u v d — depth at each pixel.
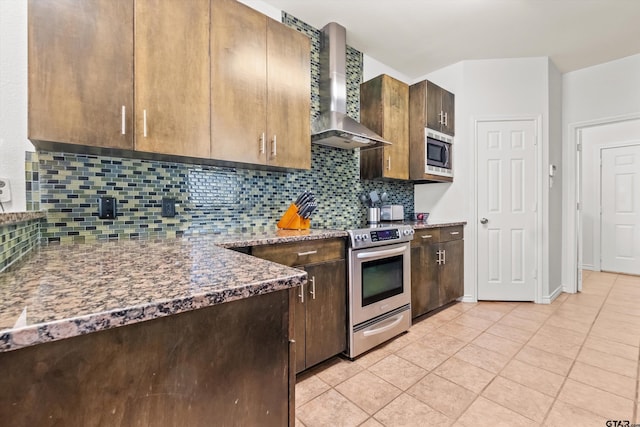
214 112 1.60
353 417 1.39
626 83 3.02
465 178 3.15
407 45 2.81
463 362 1.86
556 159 3.26
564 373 1.72
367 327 2.01
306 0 2.17
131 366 0.51
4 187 1.13
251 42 1.76
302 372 1.78
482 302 3.07
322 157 2.62
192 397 0.58
